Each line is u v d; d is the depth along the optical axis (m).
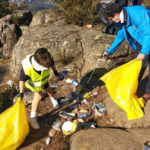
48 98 3.82
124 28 2.60
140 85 3.67
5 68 9.73
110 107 3.36
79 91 3.90
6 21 13.23
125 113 3.09
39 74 2.61
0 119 2.57
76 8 8.20
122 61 4.81
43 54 2.33
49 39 5.75
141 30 2.46
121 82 2.99
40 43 5.56
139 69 2.80
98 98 3.77
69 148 2.64
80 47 5.34
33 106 2.96
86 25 7.86
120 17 2.44
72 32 6.45
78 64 4.85
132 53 5.00
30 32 6.79
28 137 2.89
